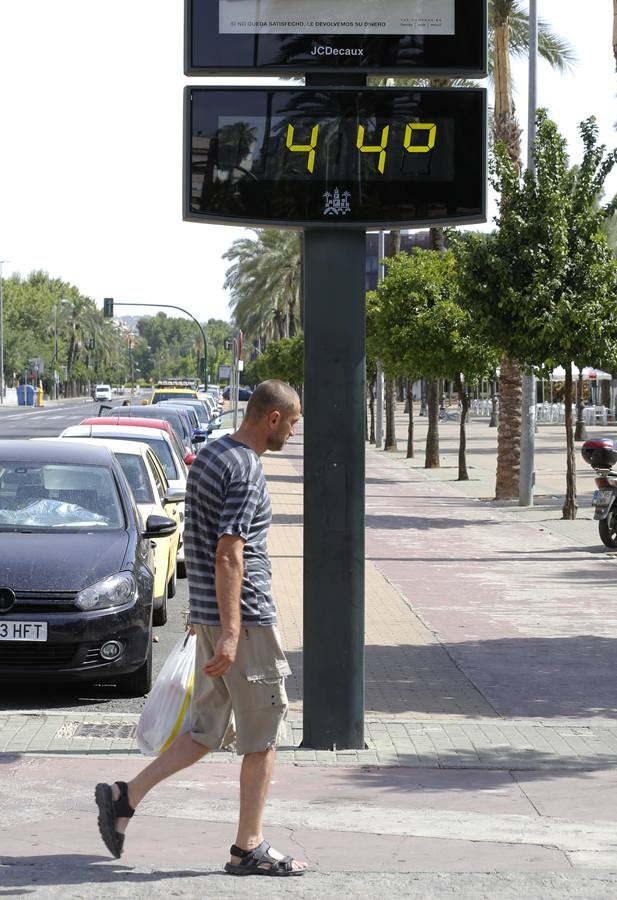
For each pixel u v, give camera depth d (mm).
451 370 33812
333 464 7191
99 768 6934
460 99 7156
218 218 7094
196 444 27703
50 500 9945
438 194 7168
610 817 6164
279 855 5098
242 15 7145
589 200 22734
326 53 7156
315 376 7188
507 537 20578
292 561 17203
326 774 6949
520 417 27891
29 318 156125
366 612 13039
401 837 5750
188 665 5164
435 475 36781
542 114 23031
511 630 12039
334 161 7121
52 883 4902
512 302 22344
